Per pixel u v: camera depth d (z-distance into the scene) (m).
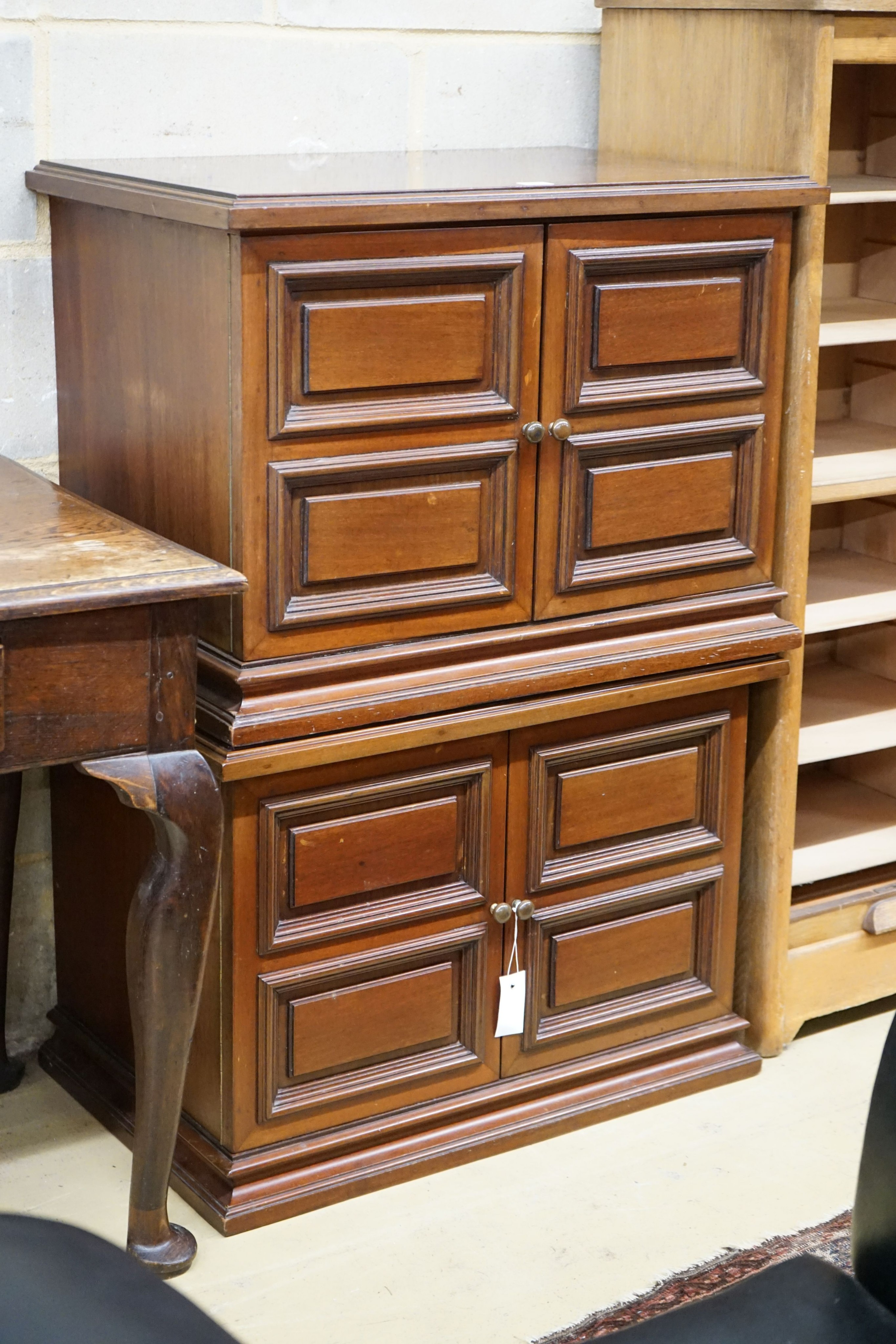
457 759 1.93
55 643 1.46
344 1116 1.97
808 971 2.33
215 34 2.14
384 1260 1.84
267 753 1.76
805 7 1.97
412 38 2.29
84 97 2.07
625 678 2.00
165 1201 1.79
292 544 1.75
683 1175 2.03
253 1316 1.73
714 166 2.17
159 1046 1.68
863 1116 2.18
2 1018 2.17
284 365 1.68
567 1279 1.82
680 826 2.16
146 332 1.85
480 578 1.90
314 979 1.89
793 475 2.12
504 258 1.80
